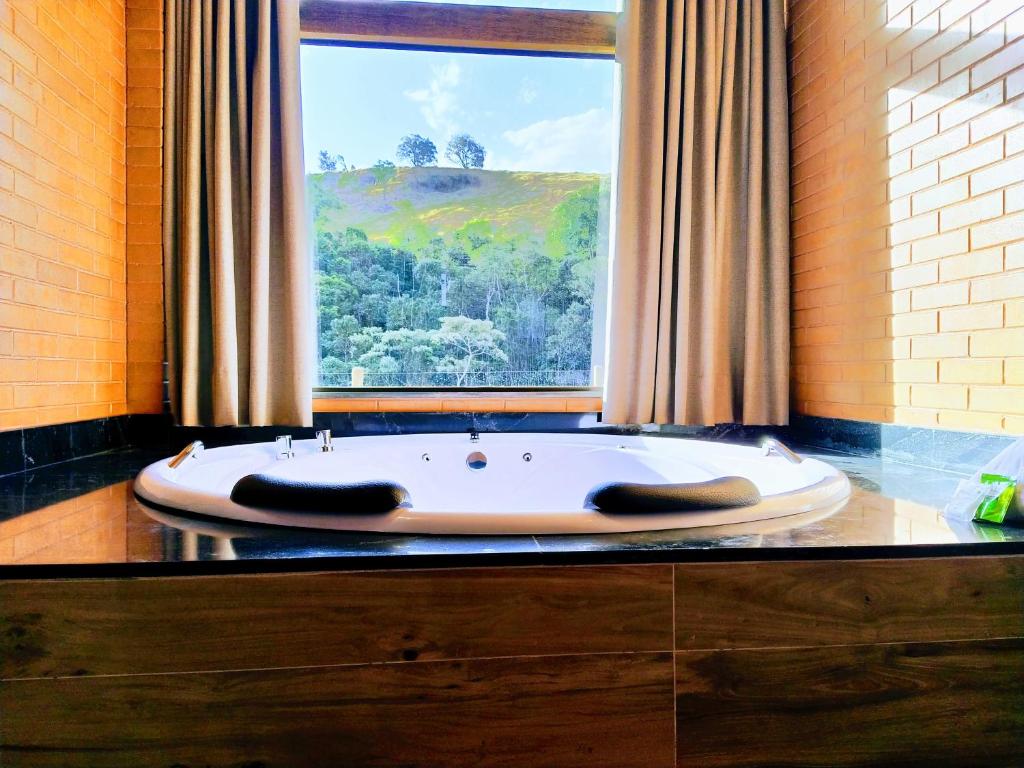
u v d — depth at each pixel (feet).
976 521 3.52
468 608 2.89
